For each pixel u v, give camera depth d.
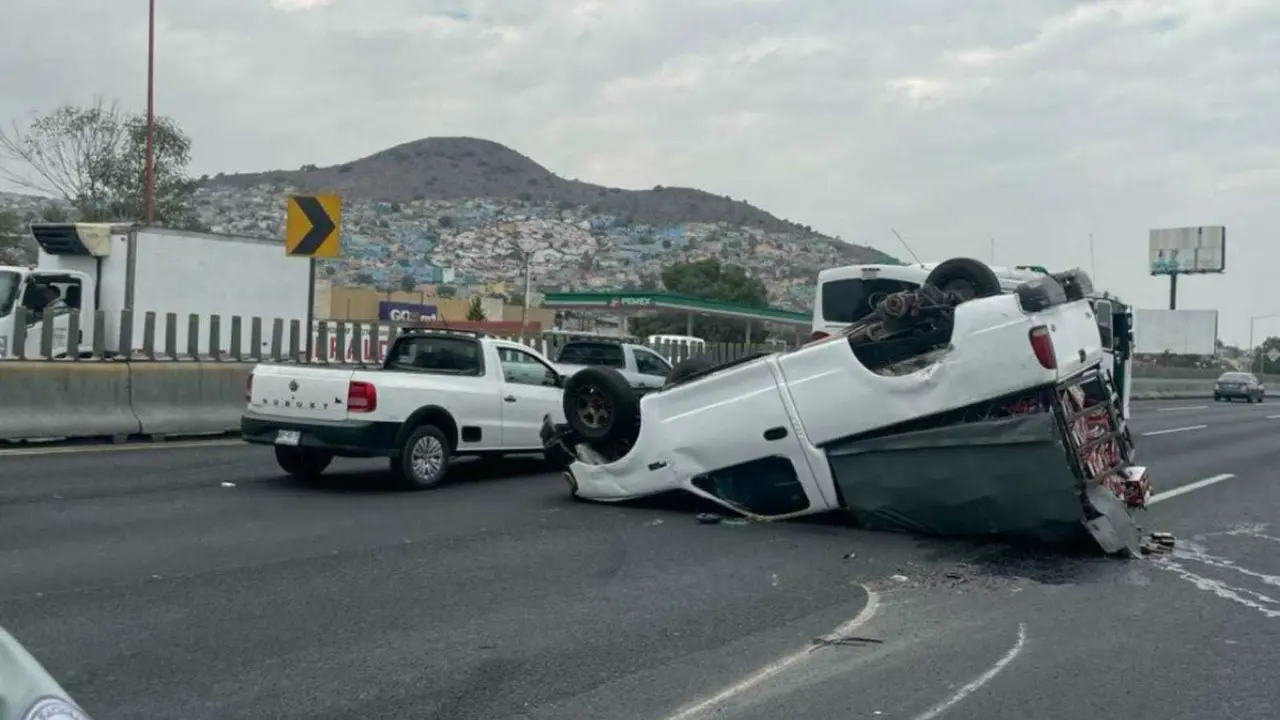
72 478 12.05
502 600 7.58
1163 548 9.91
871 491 9.95
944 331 10.04
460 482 13.18
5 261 39.88
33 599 7.19
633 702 5.63
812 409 10.09
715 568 8.71
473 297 64.69
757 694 5.80
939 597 7.96
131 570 8.06
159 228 22.20
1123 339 19.81
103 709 5.34
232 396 17.05
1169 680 6.16
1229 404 44.41
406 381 12.18
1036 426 9.11
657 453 10.91
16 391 14.45
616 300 45.31
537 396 13.65
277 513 10.57
